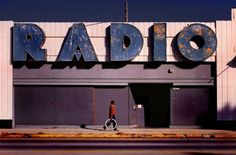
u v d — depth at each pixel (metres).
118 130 33.19
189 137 30.02
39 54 34.56
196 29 34.41
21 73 35.28
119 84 35.09
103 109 35.50
